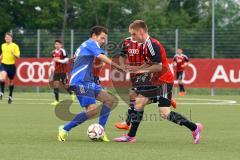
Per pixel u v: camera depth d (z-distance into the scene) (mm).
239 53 72750
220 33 73312
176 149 23281
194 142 25406
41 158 20609
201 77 72062
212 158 20953
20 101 57688
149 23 115875
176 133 29500
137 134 29016
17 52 54062
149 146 24172
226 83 71562
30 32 76938
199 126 25188
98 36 25219
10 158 20562
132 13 118125
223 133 29703
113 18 116938
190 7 126188
